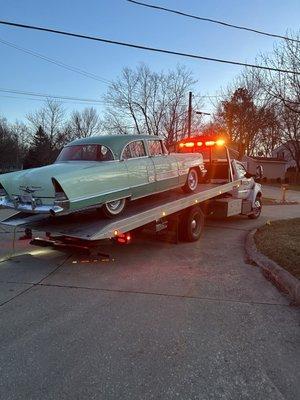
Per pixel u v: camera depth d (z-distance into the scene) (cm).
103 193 643
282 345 383
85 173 616
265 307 488
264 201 1995
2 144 7219
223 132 3069
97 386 309
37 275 625
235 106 2975
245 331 415
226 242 903
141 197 752
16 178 659
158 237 896
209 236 979
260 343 387
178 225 880
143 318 447
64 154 735
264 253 743
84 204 609
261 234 941
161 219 812
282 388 307
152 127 3716
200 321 440
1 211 1468
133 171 713
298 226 1030
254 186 1279
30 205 630
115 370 332
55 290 550
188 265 692
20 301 504
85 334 404
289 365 344
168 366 340
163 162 801
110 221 664
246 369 336
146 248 826
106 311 469
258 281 600
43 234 963
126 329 416
